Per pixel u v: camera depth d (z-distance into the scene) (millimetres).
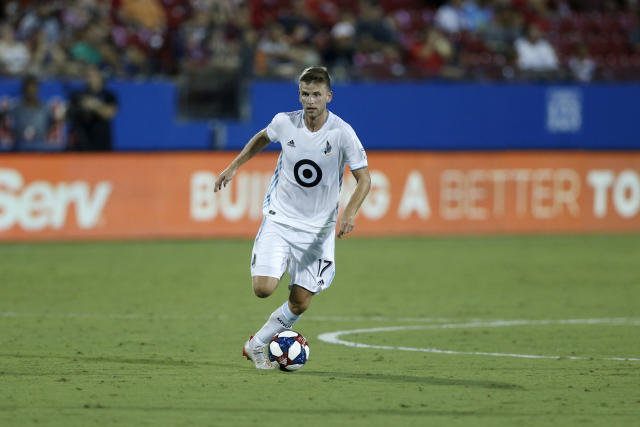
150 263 58375
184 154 69125
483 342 35469
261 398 25156
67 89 66062
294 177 28172
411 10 89812
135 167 68188
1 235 65500
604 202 76688
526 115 75562
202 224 69750
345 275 55062
